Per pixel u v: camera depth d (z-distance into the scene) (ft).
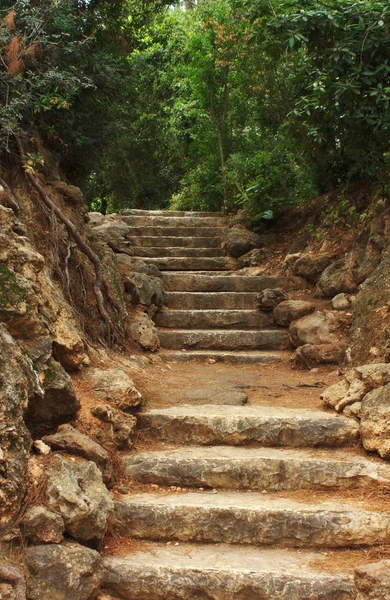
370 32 20.18
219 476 13.94
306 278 26.12
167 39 51.03
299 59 27.55
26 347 12.95
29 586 10.23
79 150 24.06
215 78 36.40
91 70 22.44
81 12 22.39
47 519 10.83
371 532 12.28
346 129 22.06
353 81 20.24
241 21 31.27
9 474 10.70
